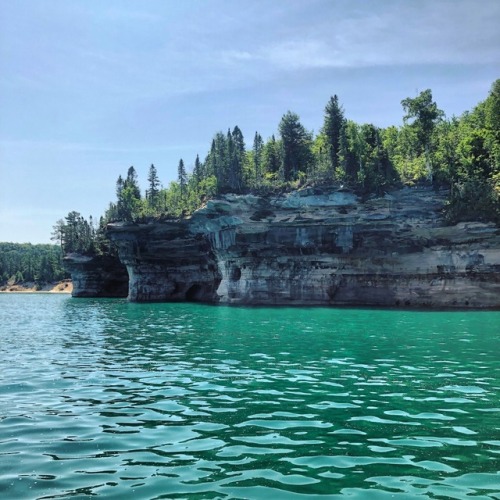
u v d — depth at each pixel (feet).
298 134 268.41
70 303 280.72
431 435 36.29
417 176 204.54
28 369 64.34
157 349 82.69
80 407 44.73
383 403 45.83
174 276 297.12
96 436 36.32
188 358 72.64
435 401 46.55
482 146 208.23
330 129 250.98
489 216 185.98
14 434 36.83
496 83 223.92
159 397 48.44
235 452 32.76
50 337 102.99
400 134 270.05
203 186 290.97
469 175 198.90
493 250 185.88
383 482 27.91
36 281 633.20
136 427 38.52
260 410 43.39
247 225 224.94
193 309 201.36
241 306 218.59
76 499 25.93
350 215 207.51
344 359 70.74
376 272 208.95
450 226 191.93
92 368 64.90
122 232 282.77
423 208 197.06
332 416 41.42
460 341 90.89
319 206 211.61
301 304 220.64
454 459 31.45
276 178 269.03
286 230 219.82
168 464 30.71
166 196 344.08
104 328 122.72
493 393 49.75
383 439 35.40
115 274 381.81
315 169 245.45
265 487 27.27
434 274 197.16
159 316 163.73
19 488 27.30
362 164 214.69
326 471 29.48
